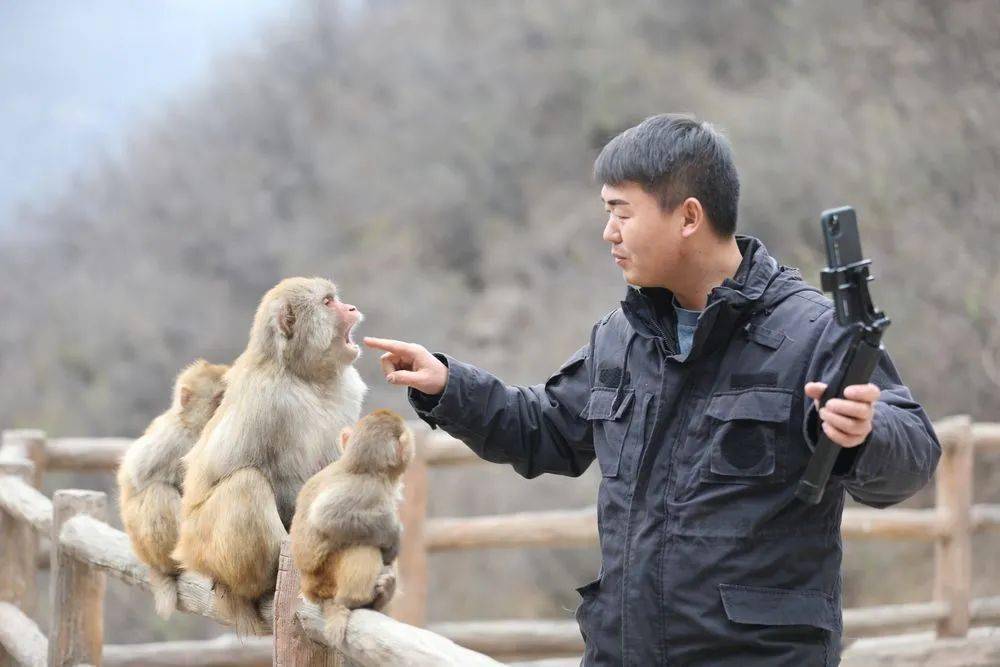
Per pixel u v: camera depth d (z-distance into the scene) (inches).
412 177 914.7
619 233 91.0
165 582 132.6
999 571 483.5
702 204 88.4
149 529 130.3
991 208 509.0
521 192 872.3
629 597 86.6
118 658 218.5
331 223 928.9
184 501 122.7
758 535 83.6
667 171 88.0
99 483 733.3
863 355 74.8
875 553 514.9
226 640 228.1
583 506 590.6
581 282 768.3
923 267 508.1
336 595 100.6
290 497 122.0
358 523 99.1
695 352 86.8
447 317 820.6
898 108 555.8
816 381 82.8
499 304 804.6
